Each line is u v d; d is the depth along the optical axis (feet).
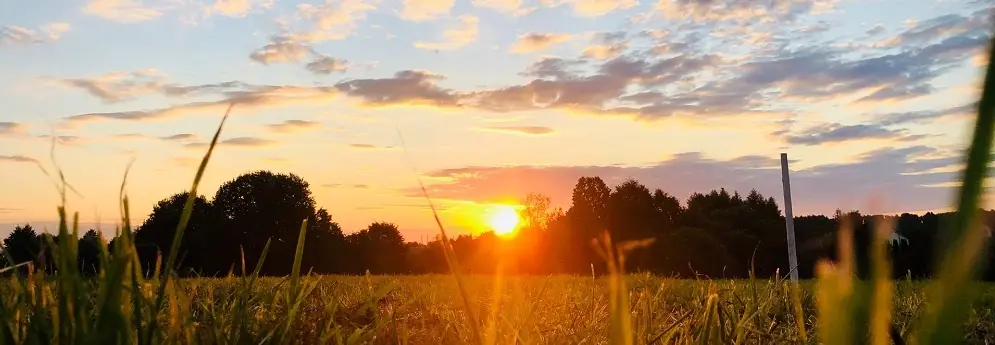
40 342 4.38
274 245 190.90
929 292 1.22
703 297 10.00
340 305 11.32
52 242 4.40
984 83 1.09
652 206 178.09
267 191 194.80
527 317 7.56
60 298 4.30
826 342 1.63
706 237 116.67
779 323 9.71
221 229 186.91
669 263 107.55
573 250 87.76
